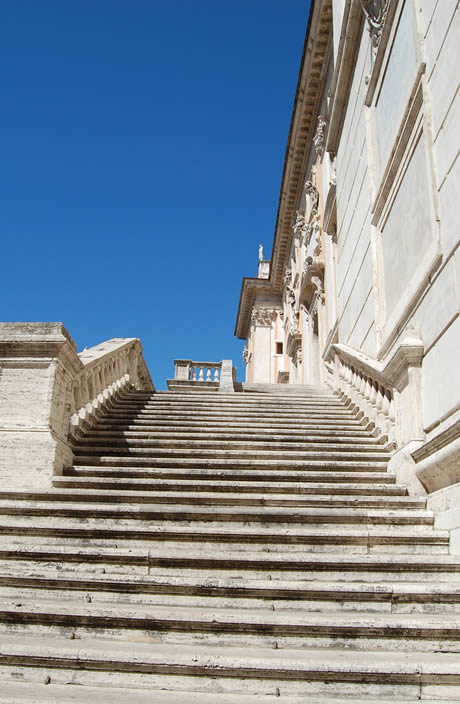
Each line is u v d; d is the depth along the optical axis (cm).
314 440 915
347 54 1334
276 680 354
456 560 508
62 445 747
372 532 570
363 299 1168
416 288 773
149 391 1299
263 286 3794
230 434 954
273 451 870
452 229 662
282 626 400
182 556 507
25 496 665
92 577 464
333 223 1734
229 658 359
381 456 828
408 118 828
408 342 748
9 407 730
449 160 677
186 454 825
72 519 616
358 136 1254
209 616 406
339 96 1439
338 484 717
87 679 357
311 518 615
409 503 663
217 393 1277
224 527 609
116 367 1227
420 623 396
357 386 1119
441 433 622
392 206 950
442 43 711
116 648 381
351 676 351
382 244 1024
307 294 2383
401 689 347
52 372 747
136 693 345
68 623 412
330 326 1755
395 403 828
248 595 454
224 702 332
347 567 506
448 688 347
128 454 822
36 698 326
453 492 600
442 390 676
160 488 703
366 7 1180
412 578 501
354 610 445
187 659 359
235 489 706
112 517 614
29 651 368
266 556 509
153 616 407
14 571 475
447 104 688
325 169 1972
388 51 1001
